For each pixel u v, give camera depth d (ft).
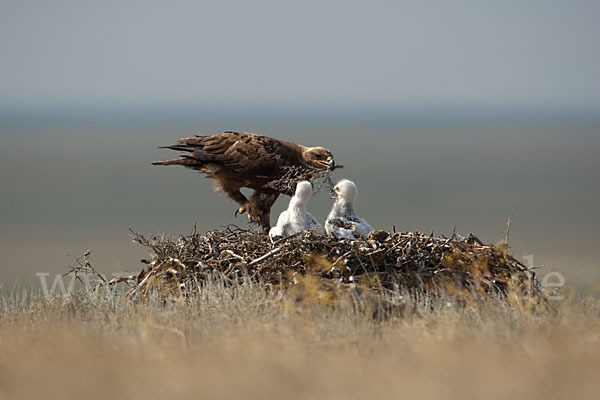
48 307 45.65
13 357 32.35
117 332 39.01
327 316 38.83
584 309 41.29
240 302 41.29
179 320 39.34
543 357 30.22
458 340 33.86
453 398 25.35
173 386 26.94
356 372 28.48
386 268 45.65
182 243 49.90
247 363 29.45
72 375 28.96
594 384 26.63
